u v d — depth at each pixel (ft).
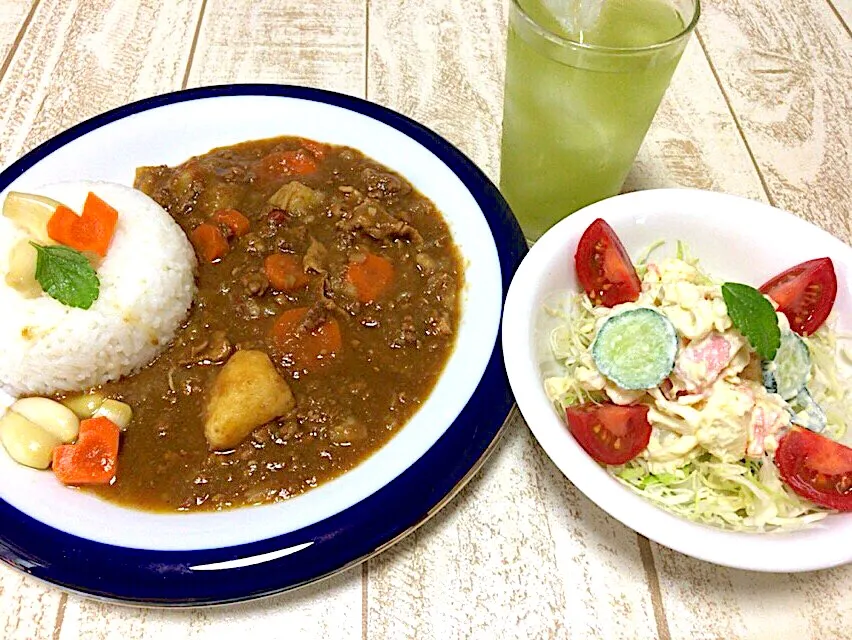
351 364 1.11
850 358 1.00
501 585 0.94
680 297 0.93
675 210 1.07
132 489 0.98
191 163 1.36
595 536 0.98
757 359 0.93
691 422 0.89
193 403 1.08
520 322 0.95
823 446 0.88
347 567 0.87
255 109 1.42
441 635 0.89
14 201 1.13
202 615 0.90
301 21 1.72
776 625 0.91
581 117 1.10
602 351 0.93
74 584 0.84
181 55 1.64
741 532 0.81
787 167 1.45
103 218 1.16
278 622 0.90
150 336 1.15
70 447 0.98
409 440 1.00
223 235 1.25
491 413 0.98
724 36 1.73
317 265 1.21
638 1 1.14
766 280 1.06
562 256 1.02
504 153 1.28
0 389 1.12
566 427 0.89
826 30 1.75
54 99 1.54
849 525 0.79
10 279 1.10
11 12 1.72
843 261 1.00
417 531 0.98
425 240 1.25
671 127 1.52
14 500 0.92
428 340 1.13
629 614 0.92
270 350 1.13
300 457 1.01
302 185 1.31
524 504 1.01
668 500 0.90
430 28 1.73
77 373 1.10
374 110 1.41
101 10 1.73
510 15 1.12
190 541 0.89
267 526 0.90
